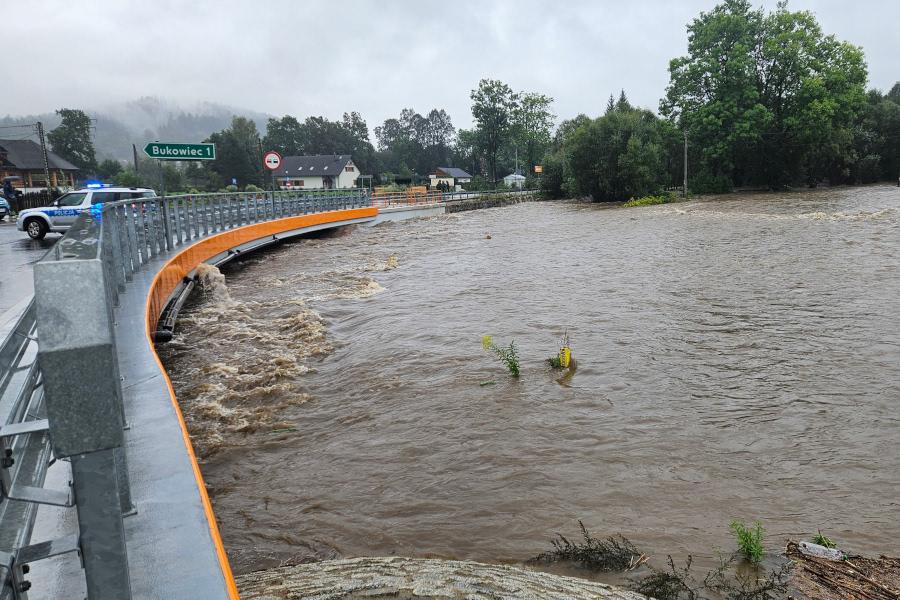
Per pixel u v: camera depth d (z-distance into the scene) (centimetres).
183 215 1468
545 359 966
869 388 821
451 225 3619
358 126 12519
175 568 210
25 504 206
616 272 1712
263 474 659
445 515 561
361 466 662
